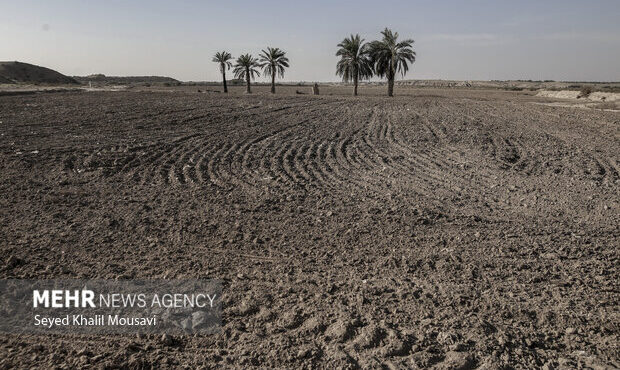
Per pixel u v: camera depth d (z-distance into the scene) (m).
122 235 6.97
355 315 4.75
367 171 11.80
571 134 18.23
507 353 4.18
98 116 20.56
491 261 6.21
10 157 11.41
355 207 8.65
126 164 11.48
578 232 7.39
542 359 4.13
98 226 7.30
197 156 12.86
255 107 29.38
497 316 4.82
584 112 28.31
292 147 14.73
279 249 6.62
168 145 14.11
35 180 9.75
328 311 4.83
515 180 10.92
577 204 9.00
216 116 22.72
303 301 5.07
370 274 5.81
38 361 3.99
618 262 6.20
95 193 9.09
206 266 5.98
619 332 4.55
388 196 9.41
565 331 4.58
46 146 12.90
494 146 15.37
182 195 9.17
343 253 6.48
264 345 4.29
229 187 9.91
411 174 11.48
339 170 11.87
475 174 11.51
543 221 7.96
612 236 7.22
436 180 10.91
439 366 4.00
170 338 4.37
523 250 6.59
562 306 5.03
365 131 18.73
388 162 12.88
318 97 45.97
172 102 31.16
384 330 4.48
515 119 23.80
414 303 5.05
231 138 16.05
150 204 8.53
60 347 4.23
